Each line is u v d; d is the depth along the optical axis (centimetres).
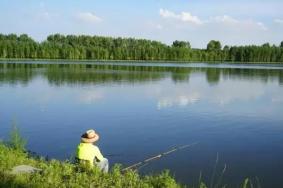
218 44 18525
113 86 4756
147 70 8669
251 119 2608
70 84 4931
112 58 15538
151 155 1705
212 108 3066
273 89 4703
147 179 1126
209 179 1405
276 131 2233
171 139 2009
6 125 2294
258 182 1389
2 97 3559
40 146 1831
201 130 2239
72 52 14725
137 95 3853
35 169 1083
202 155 1708
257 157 1689
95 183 1008
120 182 1030
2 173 1000
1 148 1240
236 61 17188
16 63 11000
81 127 2273
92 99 3500
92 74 6912
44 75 6444
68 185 971
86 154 1141
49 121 2438
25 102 3247
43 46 14150
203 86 5028
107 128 2259
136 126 2319
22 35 16950
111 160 1627
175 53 16375
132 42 18250
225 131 2220
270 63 16738
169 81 5772
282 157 1691
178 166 1548
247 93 4216
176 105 3203
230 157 1684
